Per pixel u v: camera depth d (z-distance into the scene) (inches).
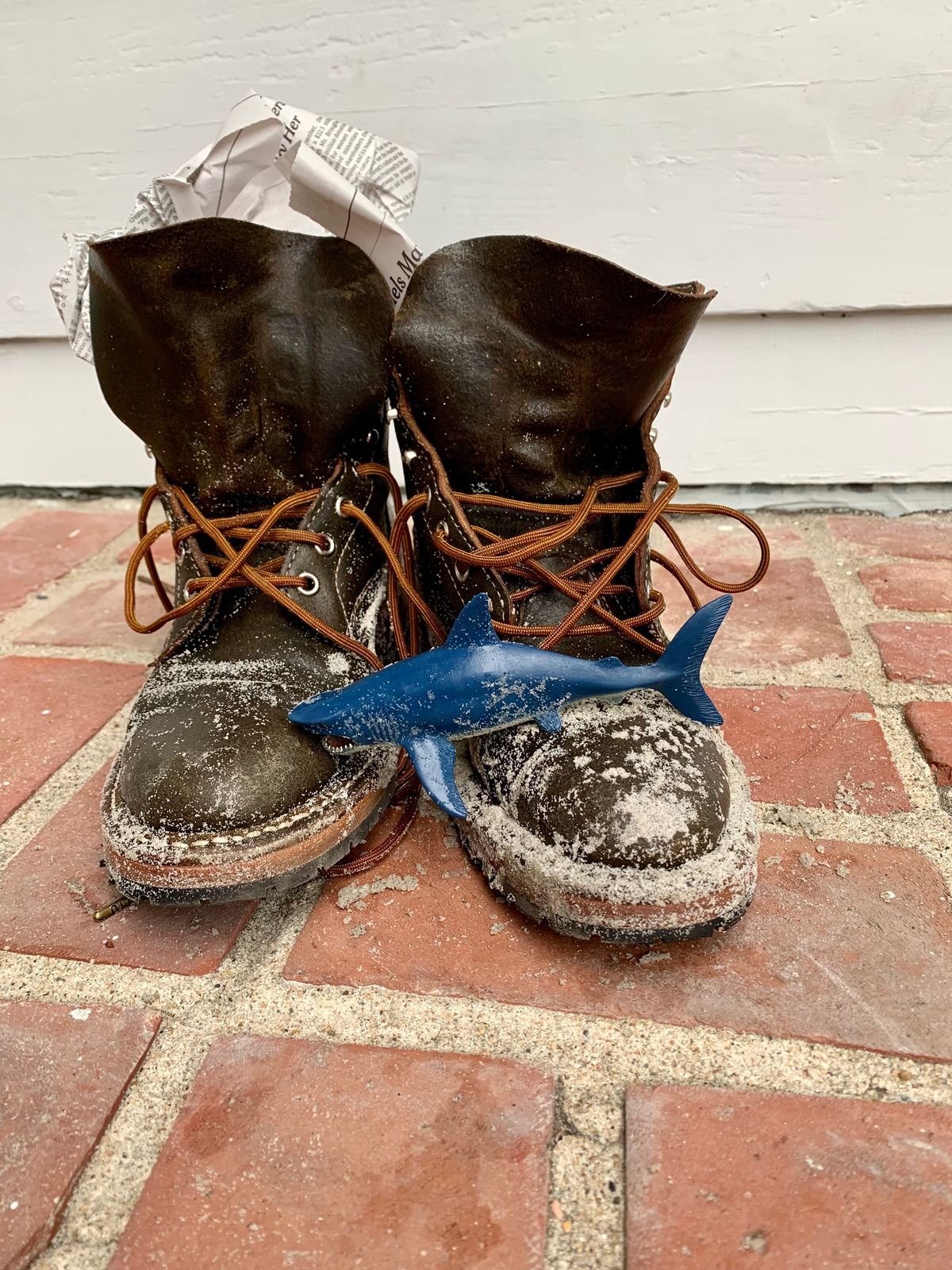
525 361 28.2
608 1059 22.6
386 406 34.0
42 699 38.6
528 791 25.4
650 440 30.0
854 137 44.8
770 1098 21.5
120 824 25.3
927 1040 22.6
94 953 26.1
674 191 46.6
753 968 24.8
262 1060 22.9
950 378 50.8
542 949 25.6
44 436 58.7
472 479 30.1
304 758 26.3
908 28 42.3
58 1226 19.8
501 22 43.6
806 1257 18.4
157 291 26.9
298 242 28.6
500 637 27.8
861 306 48.6
